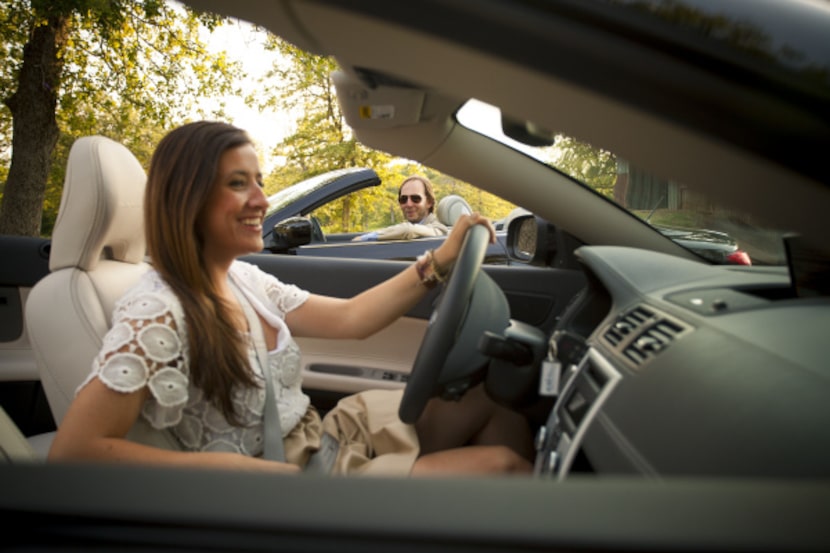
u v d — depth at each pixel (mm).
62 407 1415
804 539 373
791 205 561
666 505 399
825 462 531
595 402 942
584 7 502
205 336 1255
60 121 12359
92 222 1467
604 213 1727
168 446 1277
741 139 524
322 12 551
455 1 514
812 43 502
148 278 1312
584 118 569
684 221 1222
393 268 2510
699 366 801
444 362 1360
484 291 1466
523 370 1402
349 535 404
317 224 4266
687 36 501
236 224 1350
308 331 1764
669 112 528
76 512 436
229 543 413
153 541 422
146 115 12234
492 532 395
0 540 438
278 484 438
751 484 408
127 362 1161
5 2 10312
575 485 418
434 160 1560
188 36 11930
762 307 938
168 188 1286
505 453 1405
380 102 1137
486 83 569
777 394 650
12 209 10789
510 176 1639
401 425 1535
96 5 9508
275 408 1382
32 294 1450
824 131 502
